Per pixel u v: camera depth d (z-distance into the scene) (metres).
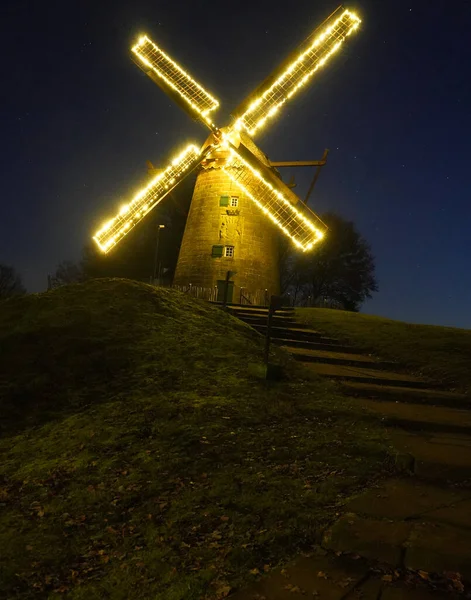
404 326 19.25
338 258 58.97
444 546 4.93
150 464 7.36
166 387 10.41
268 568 4.89
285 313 21.48
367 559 4.93
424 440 8.36
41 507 6.59
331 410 9.48
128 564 5.20
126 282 15.74
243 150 27.77
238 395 9.94
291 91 27.84
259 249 33.56
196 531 5.68
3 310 14.42
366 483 6.65
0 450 8.75
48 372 11.31
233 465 7.21
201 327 14.03
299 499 6.13
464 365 13.88
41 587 5.01
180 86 28.95
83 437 8.57
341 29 27.33
